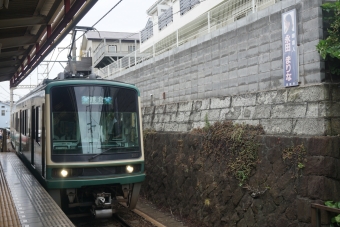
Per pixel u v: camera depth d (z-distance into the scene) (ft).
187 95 31.24
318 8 17.94
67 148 23.35
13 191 22.36
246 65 23.47
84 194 24.66
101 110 24.86
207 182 24.70
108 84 25.48
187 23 47.88
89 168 23.54
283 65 20.06
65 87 24.36
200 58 29.09
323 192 16.05
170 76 34.55
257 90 22.39
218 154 23.95
